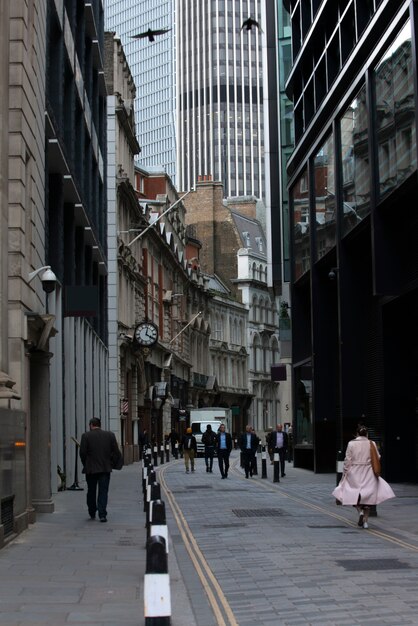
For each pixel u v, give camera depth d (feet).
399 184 99.86
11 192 67.56
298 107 166.61
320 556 52.49
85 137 140.56
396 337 118.42
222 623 34.50
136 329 220.23
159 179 313.53
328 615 35.63
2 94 64.13
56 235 106.11
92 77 150.92
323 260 145.79
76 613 35.76
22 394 67.21
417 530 66.03
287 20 206.18
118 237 205.46
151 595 24.77
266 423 469.57
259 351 465.47
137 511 82.99
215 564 50.29
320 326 151.64
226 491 111.34
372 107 111.65
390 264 108.27
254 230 487.20
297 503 92.73
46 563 49.55
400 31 100.63
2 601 38.19
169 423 300.40
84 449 73.46
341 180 130.82
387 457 116.67
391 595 39.58
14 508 61.57
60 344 107.65
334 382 151.23
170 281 312.91
